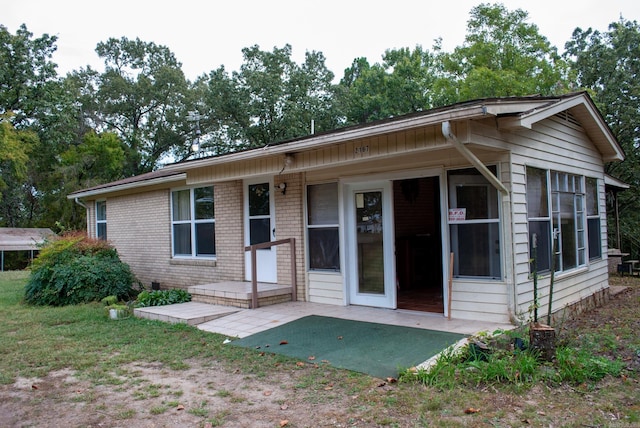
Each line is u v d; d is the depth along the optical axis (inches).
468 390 168.6
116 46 1524.4
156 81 1488.7
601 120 349.1
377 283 313.3
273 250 371.6
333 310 309.4
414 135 236.4
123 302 416.5
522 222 255.3
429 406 153.6
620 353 220.5
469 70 1002.7
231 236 407.5
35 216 1456.7
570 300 318.7
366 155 259.0
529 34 973.8
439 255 423.5
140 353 233.5
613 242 793.6
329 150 280.4
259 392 175.5
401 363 195.9
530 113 234.4
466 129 213.6
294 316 295.7
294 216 352.8
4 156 1072.8
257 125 1214.9
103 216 598.9
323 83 1282.0
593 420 142.5
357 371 191.8
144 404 167.5
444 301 273.3
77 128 1439.5
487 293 254.8
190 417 154.7
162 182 466.0
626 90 804.6
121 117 1530.5
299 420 148.9
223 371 202.5
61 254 434.9
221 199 415.8
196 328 283.6
